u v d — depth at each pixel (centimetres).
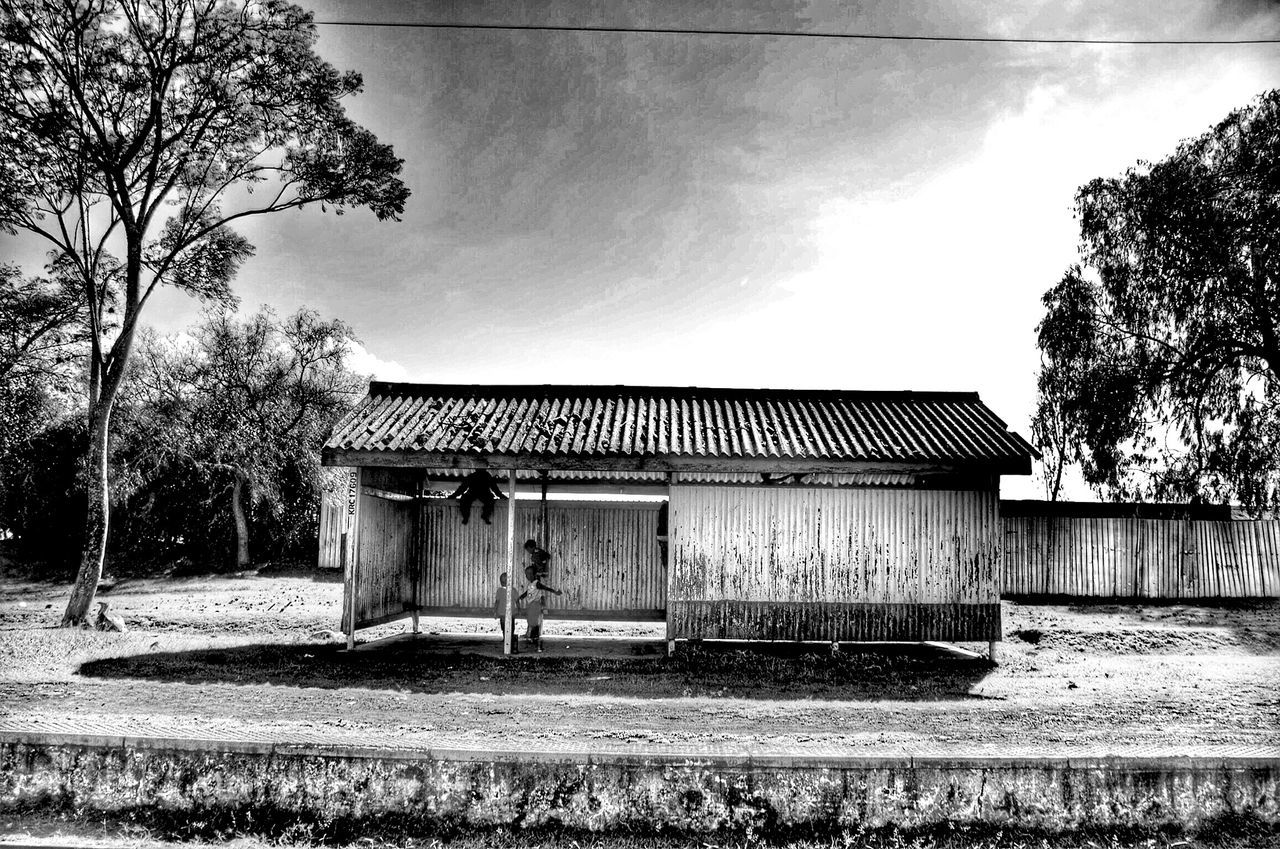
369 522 1252
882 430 1247
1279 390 1962
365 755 602
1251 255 1862
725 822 585
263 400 2597
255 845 566
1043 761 597
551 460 1146
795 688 993
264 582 2348
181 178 1656
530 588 1284
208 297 1805
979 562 1180
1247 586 2117
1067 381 2117
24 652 1162
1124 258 2039
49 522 2702
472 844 565
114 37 1481
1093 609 1911
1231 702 932
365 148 1638
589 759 595
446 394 1396
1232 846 572
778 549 1184
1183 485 2097
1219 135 1916
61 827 586
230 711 838
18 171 1475
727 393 1395
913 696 958
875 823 587
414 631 1423
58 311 1808
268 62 1524
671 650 1172
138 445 2511
